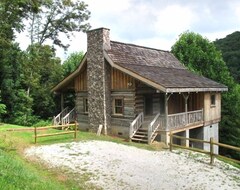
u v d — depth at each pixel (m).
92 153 15.36
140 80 19.62
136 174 12.38
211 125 25.92
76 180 11.26
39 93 31.52
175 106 25.28
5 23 27.50
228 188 11.21
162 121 20.05
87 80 23.56
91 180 11.34
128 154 15.73
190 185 11.37
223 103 33.34
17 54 29.22
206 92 24.80
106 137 20.62
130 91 21.22
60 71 32.97
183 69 28.30
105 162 13.88
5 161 9.41
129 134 20.30
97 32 22.31
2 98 28.06
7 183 6.92
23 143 16.70
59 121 26.08
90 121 23.14
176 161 14.93
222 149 31.41
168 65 26.83
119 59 22.00
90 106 23.11
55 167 12.76
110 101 22.55
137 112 21.22
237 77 48.25
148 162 14.39
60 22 34.88
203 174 12.86
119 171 12.64
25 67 29.73
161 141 20.03
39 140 17.97
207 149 25.08
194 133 25.03
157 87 18.78
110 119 22.55
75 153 15.19
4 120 27.78
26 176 8.65
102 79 22.06
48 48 32.06
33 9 30.64
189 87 20.95
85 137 19.67
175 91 19.42
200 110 23.94
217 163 15.12
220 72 35.78
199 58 36.31
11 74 28.78
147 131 20.16
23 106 28.83
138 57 24.25
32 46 31.30
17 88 29.84
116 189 10.53
